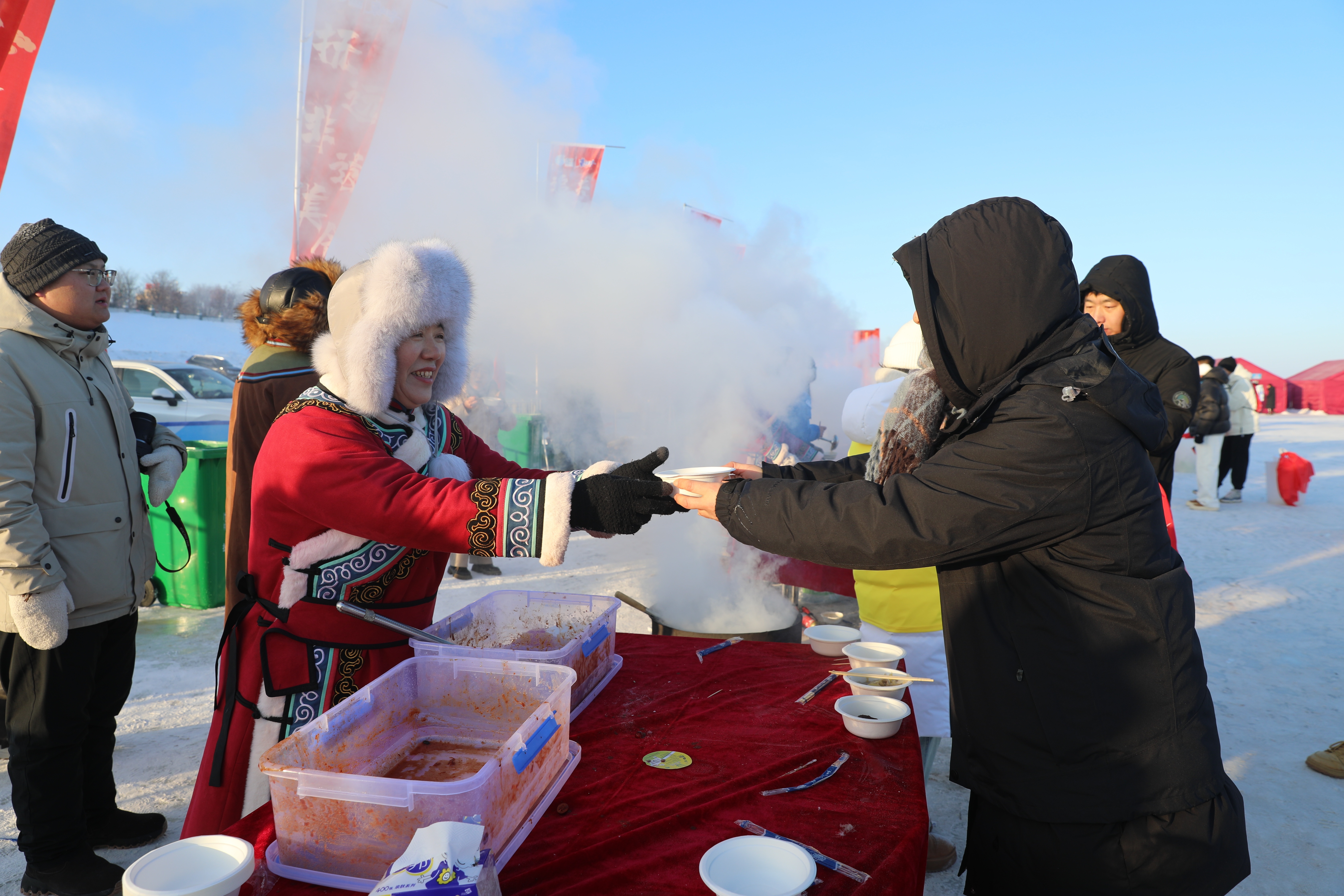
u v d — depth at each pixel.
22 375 2.13
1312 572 6.24
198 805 1.47
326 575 1.49
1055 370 1.23
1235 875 1.23
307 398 1.52
